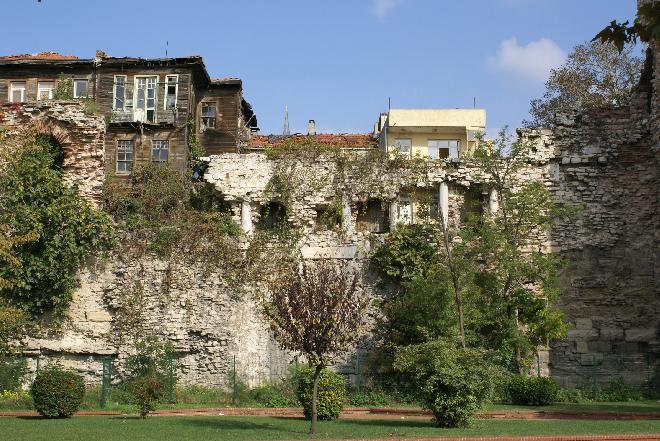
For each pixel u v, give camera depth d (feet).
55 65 152.15
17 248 113.60
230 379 111.96
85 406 96.63
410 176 128.26
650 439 61.67
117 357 114.73
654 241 123.03
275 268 119.03
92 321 116.37
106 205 123.95
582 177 127.13
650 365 117.80
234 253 118.52
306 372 85.05
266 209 130.93
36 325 114.62
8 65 151.94
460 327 101.45
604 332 119.96
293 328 71.00
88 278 117.70
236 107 159.94
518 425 74.08
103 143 127.34
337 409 83.71
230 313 115.34
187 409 94.79
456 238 122.93
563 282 122.72
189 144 151.53
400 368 80.64
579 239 124.57
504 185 124.47
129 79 152.46
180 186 128.06
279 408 95.66
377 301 117.39
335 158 130.11
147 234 119.34
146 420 82.38
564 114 129.39
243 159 131.03
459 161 128.36
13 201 115.14
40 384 84.84
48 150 123.75
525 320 114.62
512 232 113.80
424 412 90.48
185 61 151.94
